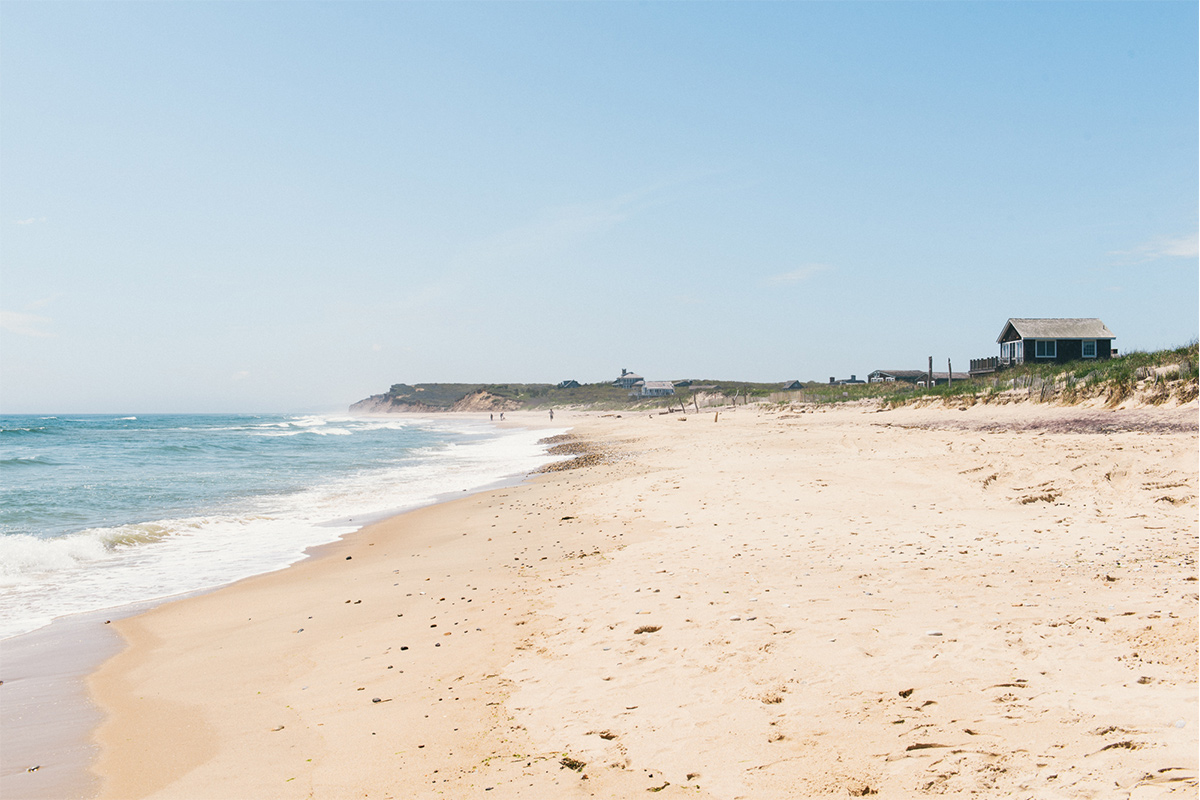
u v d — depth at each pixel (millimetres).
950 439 21062
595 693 5434
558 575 9594
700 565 9328
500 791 4164
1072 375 29844
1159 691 4410
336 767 4656
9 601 9672
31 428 78188
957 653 5441
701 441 33031
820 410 48594
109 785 4637
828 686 5074
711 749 4383
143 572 11344
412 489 21906
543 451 38812
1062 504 11766
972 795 3576
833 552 9492
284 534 14531
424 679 6137
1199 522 9836
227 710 5812
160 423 117312
